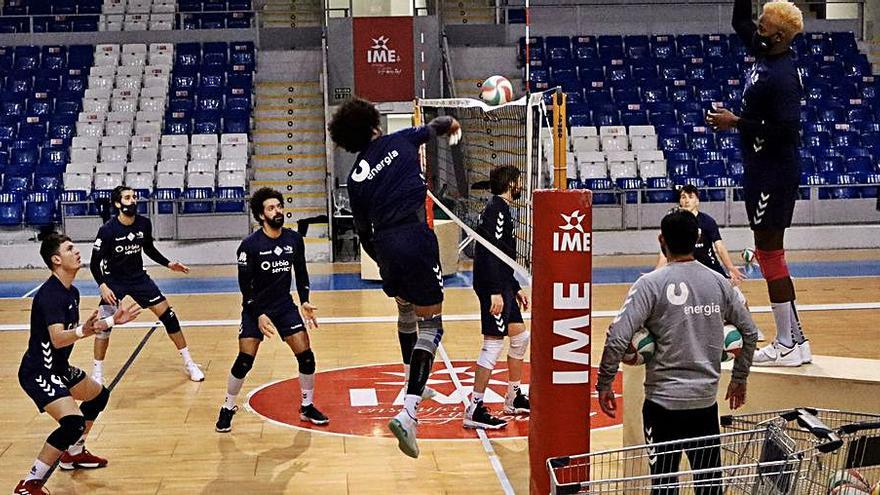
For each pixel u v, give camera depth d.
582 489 3.91
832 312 11.66
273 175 18.98
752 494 3.82
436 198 8.88
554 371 4.55
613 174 17.97
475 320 11.49
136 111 18.95
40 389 5.61
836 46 21.27
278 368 9.16
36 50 20.55
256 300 7.13
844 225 17.98
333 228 17.36
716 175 18.19
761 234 5.42
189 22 21.92
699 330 4.43
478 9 22.73
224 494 5.79
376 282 14.81
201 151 18.20
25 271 16.83
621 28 21.69
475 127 8.38
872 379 5.14
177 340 8.73
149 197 17.23
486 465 6.28
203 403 7.93
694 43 21.22
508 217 6.72
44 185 17.67
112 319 5.56
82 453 6.29
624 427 5.80
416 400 4.89
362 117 5.02
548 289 4.54
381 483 5.96
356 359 9.48
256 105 20.05
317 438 6.92
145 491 5.86
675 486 3.84
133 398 8.11
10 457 6.58
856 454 4.18
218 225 17.41
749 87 5.24
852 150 18.80
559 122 4.56
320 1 22.67
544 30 21.69
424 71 20.20
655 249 17.61
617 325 4.40
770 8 5.10
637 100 19.80
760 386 5.39
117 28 21.50
